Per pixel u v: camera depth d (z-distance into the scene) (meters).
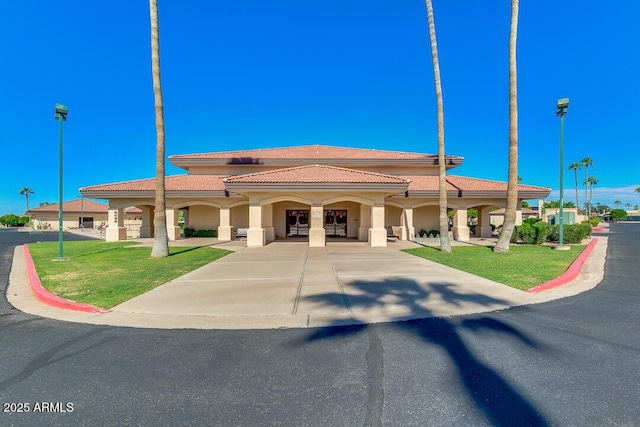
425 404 3.60
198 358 4.80
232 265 12.88
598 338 5.37
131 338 5.59
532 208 91.94
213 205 25.73
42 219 65.25
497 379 4.10
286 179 20.28
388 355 4.82
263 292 8.57
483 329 5.83
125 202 25.88
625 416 3.35
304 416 3.42
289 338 5.54
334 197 20.45
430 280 9.83
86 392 3.93
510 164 16.88
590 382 4.01
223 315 6.78
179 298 8.03
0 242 28.39
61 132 15.50
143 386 4.05
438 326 6.02
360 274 10.86
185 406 3.63
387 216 28.89
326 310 7.04
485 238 28.17
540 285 8.98
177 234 25.70
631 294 8.30
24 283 10.55
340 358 4.75
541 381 4.04
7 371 4.46
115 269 12.09
